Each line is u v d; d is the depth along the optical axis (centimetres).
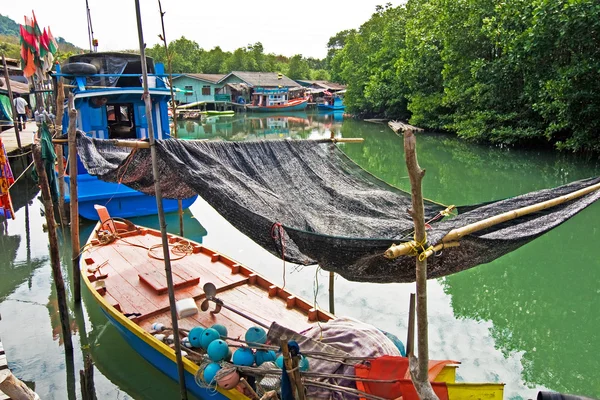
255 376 451
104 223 895
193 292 677
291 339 473
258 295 672
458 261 378
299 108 5091
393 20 3369
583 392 535
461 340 640
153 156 452
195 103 4609
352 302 746
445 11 2186
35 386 572
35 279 884
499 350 617
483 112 2022
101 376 598
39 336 682
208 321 603
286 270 877
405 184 1416
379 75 3434
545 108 1634
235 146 604
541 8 1443
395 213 597
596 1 1345
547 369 577
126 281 711
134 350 610
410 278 400
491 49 2078
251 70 5959
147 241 876
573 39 1430
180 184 657
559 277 830
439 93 2553
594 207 1145
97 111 1105
